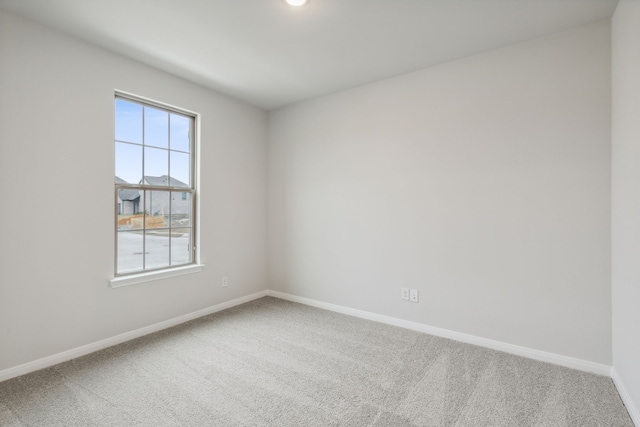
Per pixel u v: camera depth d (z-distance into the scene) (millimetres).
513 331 2635
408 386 2158
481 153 2758
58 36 2406
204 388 2119
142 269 3025
